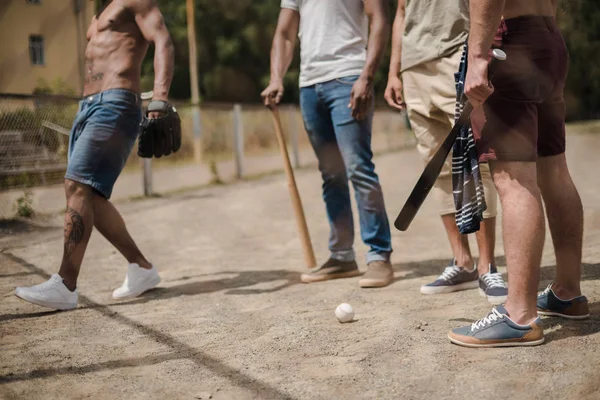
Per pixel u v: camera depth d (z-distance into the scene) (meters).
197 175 11.48
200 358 2.45
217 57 28.69
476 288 3.33
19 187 7.46
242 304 3.29
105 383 2.23
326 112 3.82
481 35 2.28
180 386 2.18
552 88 2.42
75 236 3.28
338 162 3.82
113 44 3.41
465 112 2.41
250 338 2.67
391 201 7.52
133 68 3.44
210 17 28.23
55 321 3.08
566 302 2.62
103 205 3.44
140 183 10.42
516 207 2.35
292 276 3.98
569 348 2.29
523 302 2.36
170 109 3.48
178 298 3.48
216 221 6.61
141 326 2.93
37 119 7.66
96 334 2.83
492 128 2.35
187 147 12.20
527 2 2.37
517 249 2.35
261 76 29.34
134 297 3.53
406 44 3.40
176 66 28.50
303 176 11.83
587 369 2.08
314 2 3.79
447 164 3.29
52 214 6.98
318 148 3.87
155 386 2.19
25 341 2.75
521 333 2.34
